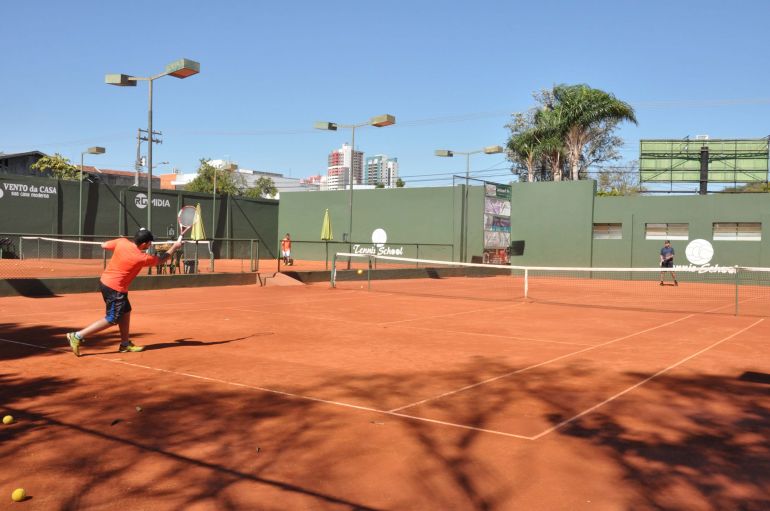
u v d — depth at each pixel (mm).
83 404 5570
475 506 3559
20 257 25422
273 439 4668
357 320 12023
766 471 4156
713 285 26250
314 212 39094
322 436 4762
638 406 5770
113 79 17969
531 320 12594
